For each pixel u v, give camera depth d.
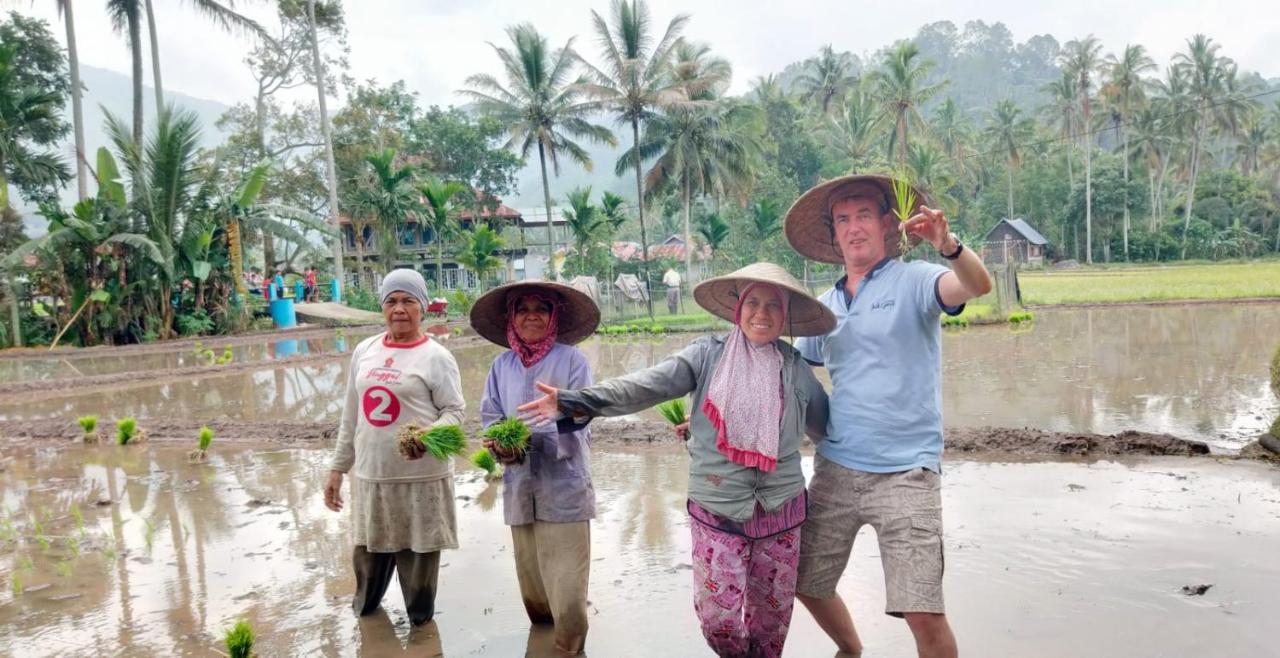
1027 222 74.69
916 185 3.28
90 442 9.42
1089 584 4.24
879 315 3.18
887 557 3.07
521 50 38.16
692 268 52.34
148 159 25.86
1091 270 60.00
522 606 4.34
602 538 5.37
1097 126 66.25
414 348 4.09
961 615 3.93
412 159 47.50
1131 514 5.37
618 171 42.97
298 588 4.71
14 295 24.20
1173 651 3.49
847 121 60.94
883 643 3.71
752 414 3.13
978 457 7.21
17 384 15.03
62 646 3.98
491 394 3.91
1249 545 4.71
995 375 12.98
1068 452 7.21
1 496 7.05
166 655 3.86
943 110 75.06
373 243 46.84
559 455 3.65
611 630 3.96
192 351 22.45
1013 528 5.18
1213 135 68.62
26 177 30.31
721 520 3.20
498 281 47.03
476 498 6.49
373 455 3.99
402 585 4.11
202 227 26.20
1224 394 10.41
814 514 3.37
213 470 7.80
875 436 3.14
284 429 9.73
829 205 3.55
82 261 24.59
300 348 22.80
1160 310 26.45
